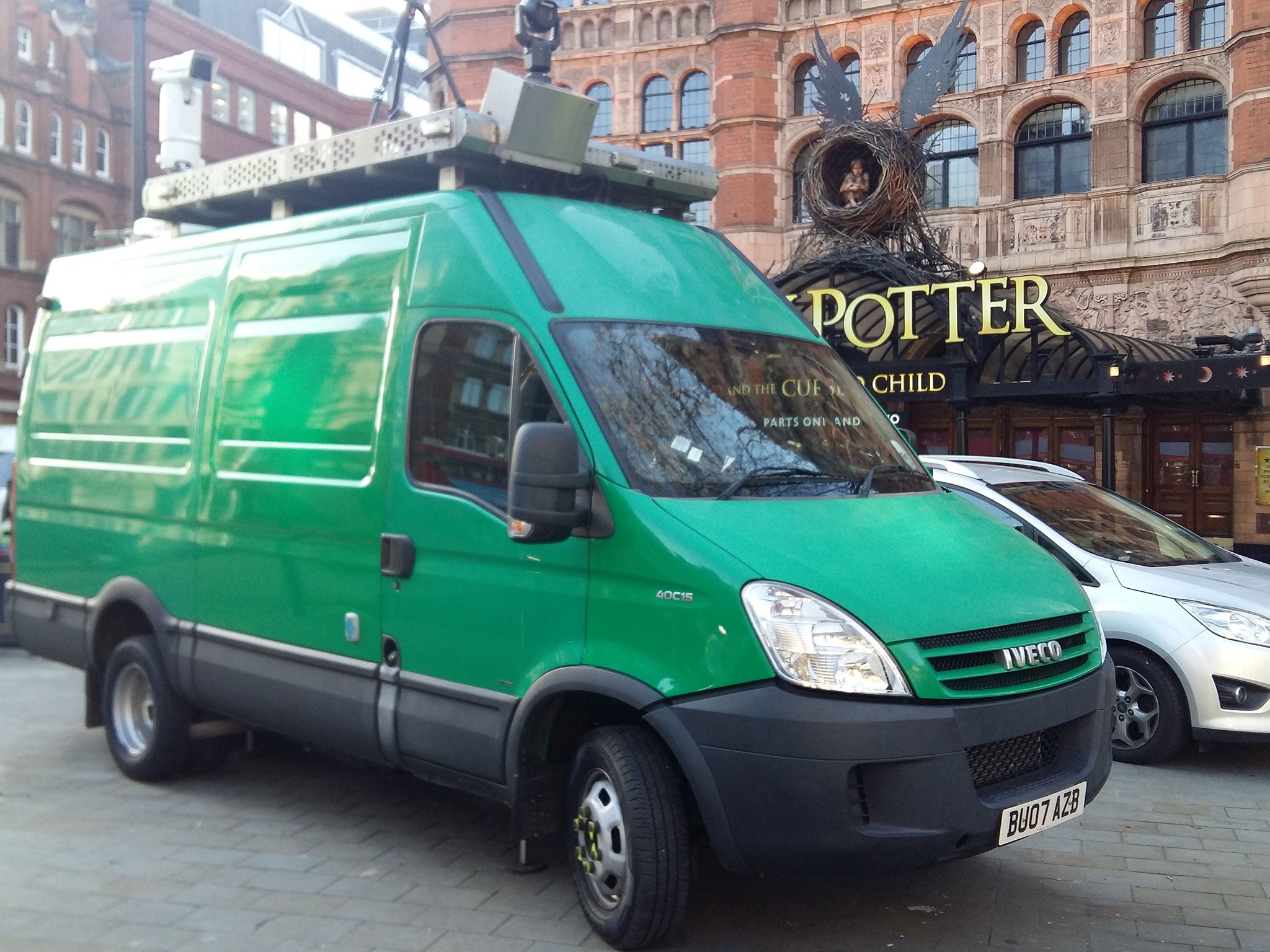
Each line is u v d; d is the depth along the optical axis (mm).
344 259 5305
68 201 41750
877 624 3797
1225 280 19156
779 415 4719
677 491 4176
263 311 5672
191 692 5922
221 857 5180
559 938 4293
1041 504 7602
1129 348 16344
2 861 5145
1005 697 3975
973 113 21578
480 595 4512
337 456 5160
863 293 15516
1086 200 20406
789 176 23469
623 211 5285
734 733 3754
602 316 4578
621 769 4062
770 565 3877
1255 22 18250
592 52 24969
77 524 6711
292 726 5367
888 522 4363
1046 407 19000
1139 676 6883
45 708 8461
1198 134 19922
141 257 6645
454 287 4762
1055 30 20938
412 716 4738
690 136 24469
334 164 5539
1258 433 18984
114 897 4703
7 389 39812
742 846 3795
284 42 53844
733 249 5621
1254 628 6555
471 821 5707
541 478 4027
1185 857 5266
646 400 4402
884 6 22297
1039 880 4949
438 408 4762
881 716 3707
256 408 5602
